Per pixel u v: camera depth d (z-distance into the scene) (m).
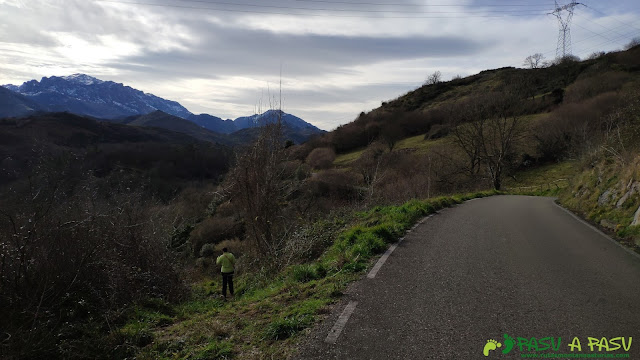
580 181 16.06
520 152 51.34
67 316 5.27
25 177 6.20
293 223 14.41
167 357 3.83
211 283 13.23
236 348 3.68
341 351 3.33
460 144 45.31
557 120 49.78
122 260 7.52
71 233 6.25
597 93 53.06
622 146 12.27
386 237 8.10
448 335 3.59
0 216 5.48
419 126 74.44
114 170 10.80
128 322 5.49
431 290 4.87
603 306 4.27
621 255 6.60
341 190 28.77
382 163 38.31
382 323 3.88
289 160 15.05
